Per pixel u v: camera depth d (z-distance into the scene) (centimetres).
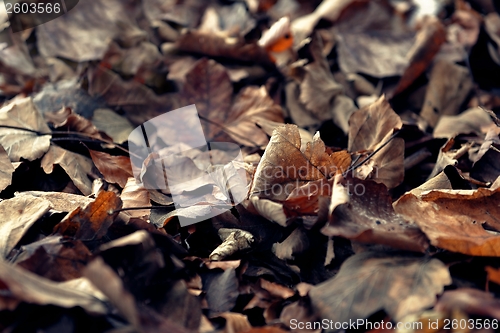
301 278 67
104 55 94
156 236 67
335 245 68
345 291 63
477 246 64
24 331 61
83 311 62
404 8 114
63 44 97
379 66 93
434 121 88
